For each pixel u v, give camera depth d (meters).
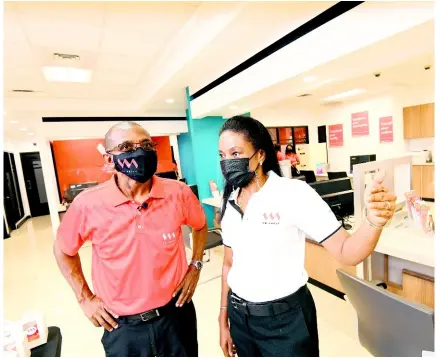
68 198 5.61
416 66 4.12
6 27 2.23
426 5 1.50
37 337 1.18
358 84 5.08
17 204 7.73
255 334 0.97
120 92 4.70
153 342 1.12
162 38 2.77
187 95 4.18
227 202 1.08
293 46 2.33
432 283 1.64
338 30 1.97
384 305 0.92
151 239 1.10
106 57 3.09
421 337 0.85
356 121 6.82
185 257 1.28
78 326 2.35
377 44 1.80
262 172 1.03
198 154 4.34
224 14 2.20
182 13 2.40
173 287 1.17
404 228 1.92
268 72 2.63
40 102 4.53
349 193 2.78
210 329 2.16
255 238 0.93
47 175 4.97
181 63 2.94
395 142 6.05
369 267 1.93
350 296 1.11
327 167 7.08
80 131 5.15
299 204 0.88
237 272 1.01
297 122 7.57
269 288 0.92
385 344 1.05
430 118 5.38
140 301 1.09
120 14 2.22
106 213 1.08
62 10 2.08
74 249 1.19
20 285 3.29
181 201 1.24
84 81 3.86
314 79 2.55
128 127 1.09
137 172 1.07
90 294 1.19
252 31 2.37
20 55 2.82
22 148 8.88
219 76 3.40
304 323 0.92
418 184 5.40
